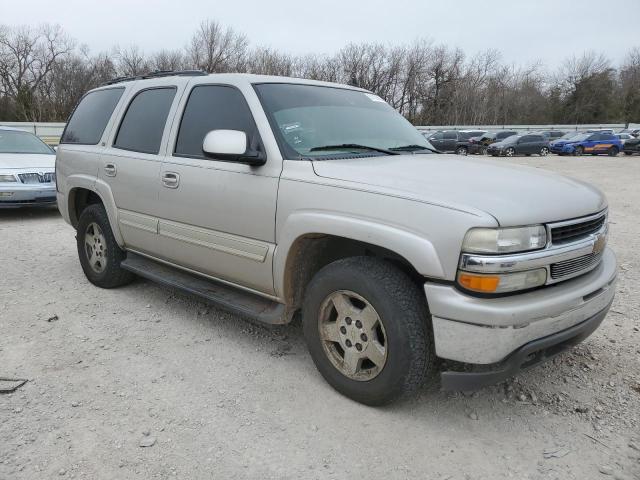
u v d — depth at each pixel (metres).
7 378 3.34
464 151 33.97
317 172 3.15
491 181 2.97
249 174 3.42
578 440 2.84
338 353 3.19
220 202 3.59
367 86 59.94
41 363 3.56
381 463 2.63
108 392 3.21
